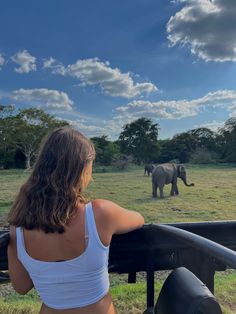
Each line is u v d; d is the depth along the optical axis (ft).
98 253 4.70
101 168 153.89
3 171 151.84
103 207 4.85
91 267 4.68
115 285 16.14
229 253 4.82
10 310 11.41
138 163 231.09
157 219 38.91
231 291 12.44
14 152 191.21
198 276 6.67
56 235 4.65
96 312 4.71
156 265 7.20
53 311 4.73
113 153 183.62
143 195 61.67
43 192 4.72
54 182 4.75
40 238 4.72
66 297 4.69
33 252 4.77
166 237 7.04
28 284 5.37
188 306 4.60
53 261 4.68
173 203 50.62
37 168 4.93
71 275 4.65
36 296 15.19
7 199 54.54
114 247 7.11
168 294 5.12
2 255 6.83
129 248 7.14
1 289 15.99
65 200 4.67
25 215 4.74
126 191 66.59
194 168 150.92
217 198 54.80
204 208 45.68
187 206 47.60
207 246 5.22
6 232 5.96
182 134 241.14
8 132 181.78
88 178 5.10
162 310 5.21
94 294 4.72
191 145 233.76
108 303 4.85
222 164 183.42
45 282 4.72
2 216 38.75
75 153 4.89
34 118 180.04
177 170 68.08
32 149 181.06
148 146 230.07
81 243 4.65
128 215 5.21
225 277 16.05
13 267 5.22
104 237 4.77
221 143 225.56
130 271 7.37
